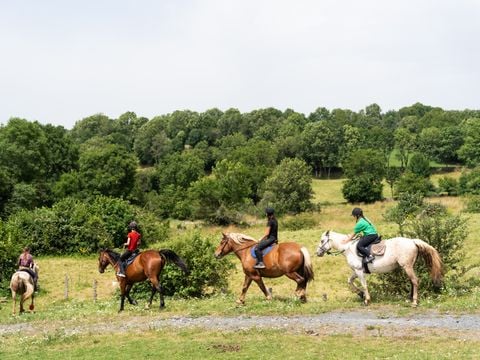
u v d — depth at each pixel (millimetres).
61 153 84125
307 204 77125
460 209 58750
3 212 62562
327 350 12086
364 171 95375
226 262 23562
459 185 87062
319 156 131125
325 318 14969
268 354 12086
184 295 22359
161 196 86375
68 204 45250
